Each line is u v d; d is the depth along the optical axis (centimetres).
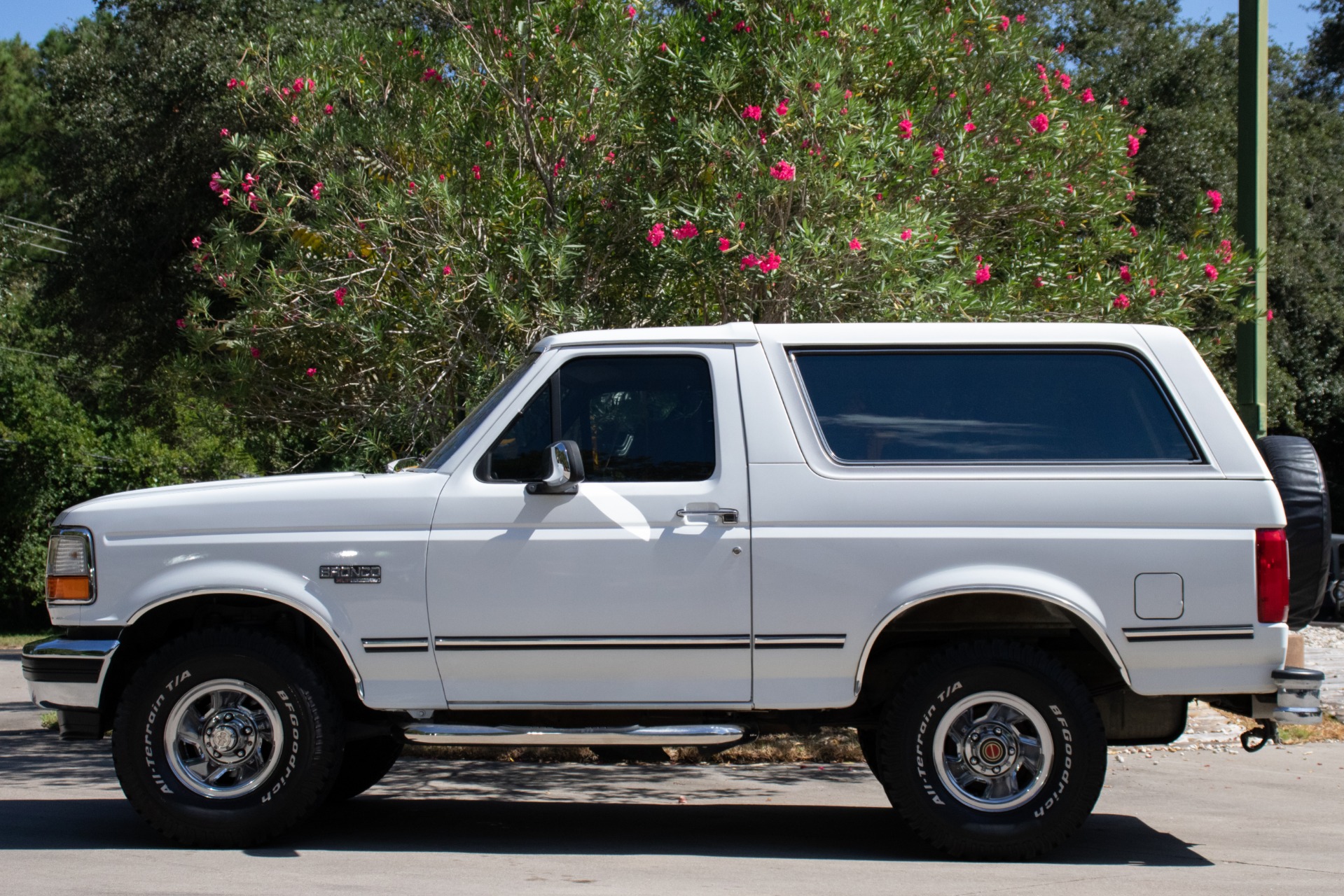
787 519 511
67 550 529
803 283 705
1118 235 844
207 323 970
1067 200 830
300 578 519
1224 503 508
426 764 760
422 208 784
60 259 1803
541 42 799
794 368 534
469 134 820
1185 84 1980
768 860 519
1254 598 503
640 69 805
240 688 518
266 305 775
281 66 845
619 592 511
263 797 517
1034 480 511
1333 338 2252
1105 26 2122
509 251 778
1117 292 785
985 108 821
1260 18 883
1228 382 1777
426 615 515
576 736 509
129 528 525
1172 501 508
